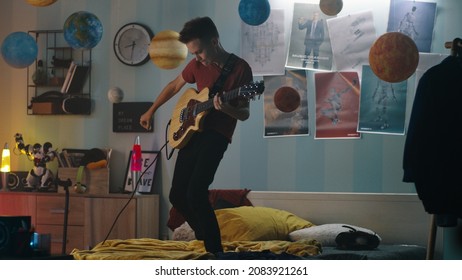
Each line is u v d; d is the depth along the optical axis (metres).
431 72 3.60
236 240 4.96
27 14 6.73
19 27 6.76
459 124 3.54
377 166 5.70
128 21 6.43
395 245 5.09
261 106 5.99
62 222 6.12
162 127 6.30
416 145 3.56
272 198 5.70
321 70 5.84
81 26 5.63
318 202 5.59
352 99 5.76
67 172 6.35
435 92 3.56
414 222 5.36
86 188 6.27
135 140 6.39
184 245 4.53
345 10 5.77
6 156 6.61
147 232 6.05
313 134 5.86
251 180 6.02
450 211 3.51
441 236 5.24
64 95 6.61
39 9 6.69
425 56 5.58
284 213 5.45
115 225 5.95
